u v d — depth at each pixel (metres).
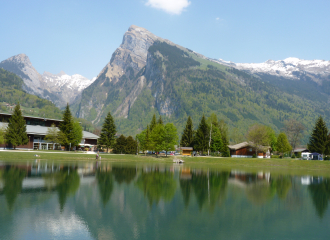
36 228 16.77
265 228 18.12
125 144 113.81
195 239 15.79
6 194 25.38
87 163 65.94
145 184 34.47
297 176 51.91
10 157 69.69
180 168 63.25
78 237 15.58
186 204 24.02
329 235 17.08
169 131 98.38
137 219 19.17
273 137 124.81
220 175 48.91
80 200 24.03
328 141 96.88
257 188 34.31
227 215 20.91
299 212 22.41
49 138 99.69
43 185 30.69
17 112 92.81
